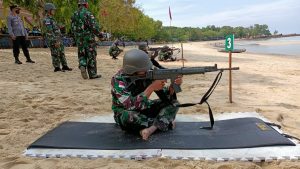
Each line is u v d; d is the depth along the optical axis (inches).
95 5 1289.4
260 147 162.4
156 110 185.5
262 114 242.5
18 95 300.8
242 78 458.0
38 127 213.3
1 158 163.9
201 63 745.6
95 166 152.3
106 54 994.1
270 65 738.2
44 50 896.3
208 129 189.5
